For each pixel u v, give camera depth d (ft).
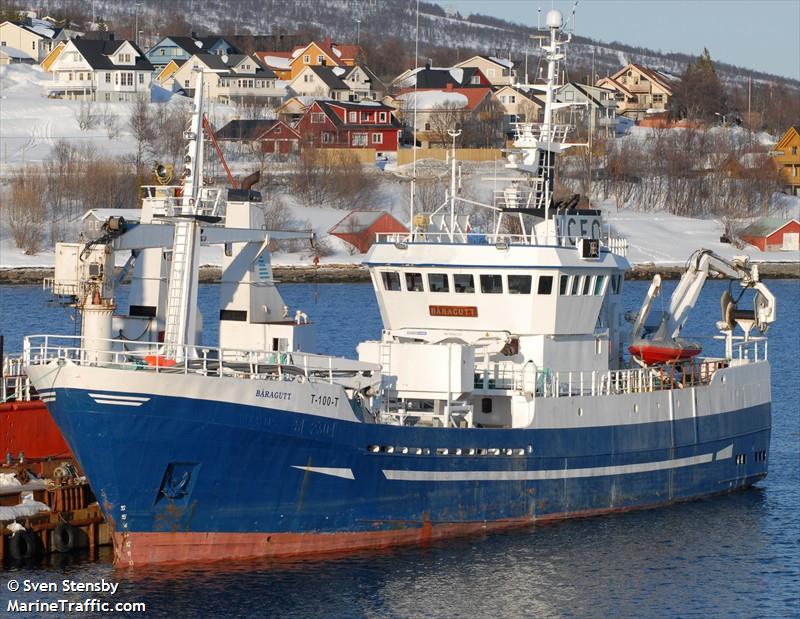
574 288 229.66
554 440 222.48
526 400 219.20
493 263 227.61
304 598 195.11
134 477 193.77
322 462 201.98
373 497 207.31
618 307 252.21
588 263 230.07
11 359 231.50
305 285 651.66
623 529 228.63
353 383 209.56
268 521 201.46
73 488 213.46
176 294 215.72
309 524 203.92
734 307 267.39
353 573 202.69
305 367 201.16
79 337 193.88
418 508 211.41
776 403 376.68
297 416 198.39
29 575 201.67
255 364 200.64
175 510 196.85
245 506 199.72
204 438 193.77
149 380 189.78
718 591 204.33
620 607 197.57
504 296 228.63
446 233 234.79
